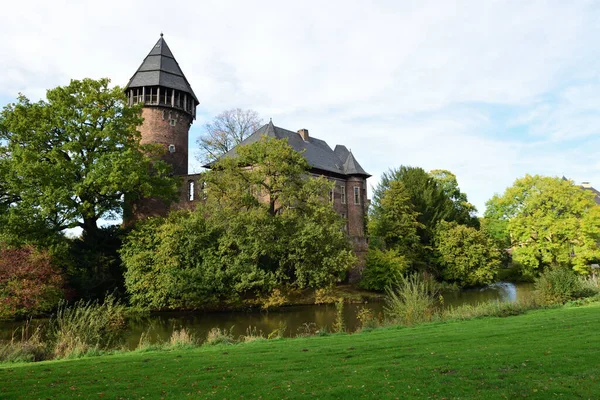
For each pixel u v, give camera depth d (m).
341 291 35.31
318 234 28.91
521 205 44.00
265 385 7.92
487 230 51.50
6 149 29.11
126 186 28.72
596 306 18.17
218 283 27.66
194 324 23.84
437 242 43.31
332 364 9.43
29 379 8.92
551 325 13.42
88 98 30.31
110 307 19.27
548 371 7.99
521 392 6.86
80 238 32.62
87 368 10.02
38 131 28.23
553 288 21.75
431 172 61.06
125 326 23.08
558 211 42.22
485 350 10.07
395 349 10.88
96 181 27.61
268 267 30.78
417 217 45.44
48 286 24.50
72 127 29.12
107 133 29.80
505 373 7.97
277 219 29.70
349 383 7.78
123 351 13.80
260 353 11.41
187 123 44.72
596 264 41.44
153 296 27.36
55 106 29.27
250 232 28.33
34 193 26.80
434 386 7.38
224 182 30.55
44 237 27.34
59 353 13.40
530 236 42.38
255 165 32.94
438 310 20.17
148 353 12.66
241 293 29.84
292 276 32.00
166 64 43.44
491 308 18.66
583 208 40.50
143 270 28.09
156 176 32.78
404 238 41.31
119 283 30.95
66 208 27.89
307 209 31.30
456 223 44.75
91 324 15.47
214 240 29.48
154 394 7.61
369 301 32.66
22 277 24.33
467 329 13.84
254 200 30.69
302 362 9.82
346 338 13.80
